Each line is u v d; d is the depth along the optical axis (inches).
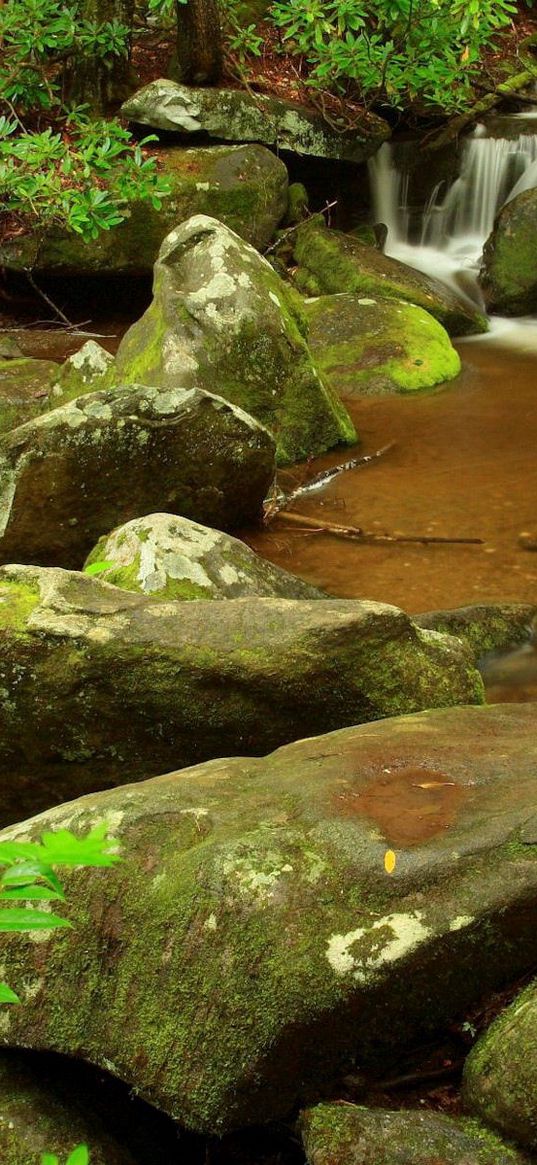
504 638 170.9
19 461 186.2
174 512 199.6
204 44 373.1
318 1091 84.2
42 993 91.0
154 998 86.5
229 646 123.0
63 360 310.5
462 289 368.5
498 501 220.7
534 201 350.0
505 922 84.0
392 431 259.3
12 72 348.8
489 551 201.0
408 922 82.7
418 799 93.4
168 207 343.3
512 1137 78.4
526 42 461.7
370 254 346.3
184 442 193.9
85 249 337.1
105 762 128.0
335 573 194.1
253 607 127.0
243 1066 81.7
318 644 123.1
